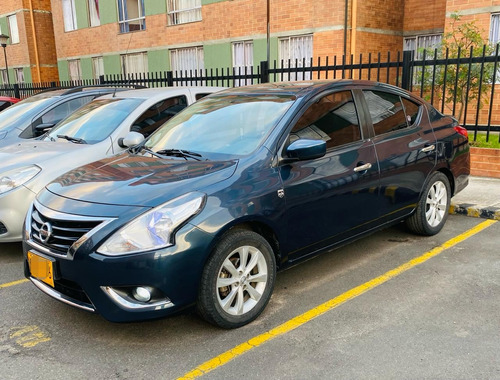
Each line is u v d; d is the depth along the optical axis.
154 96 6.04
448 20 11.52
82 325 3.48
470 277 4.05
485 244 4.82
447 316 3.41
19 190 4.65
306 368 2.86
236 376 2.81
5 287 4.20
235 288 3.29
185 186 3.18
